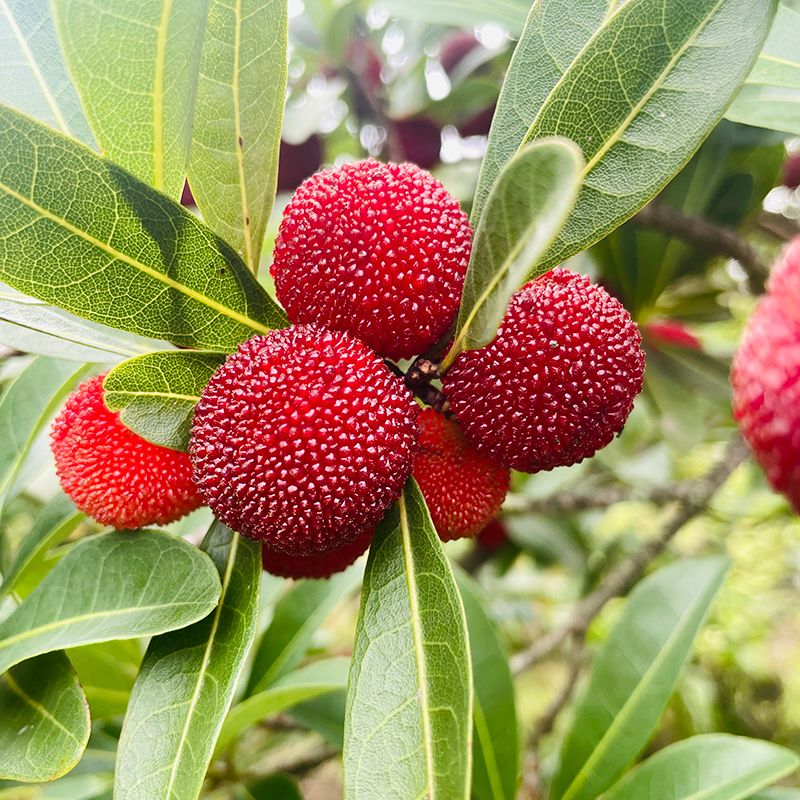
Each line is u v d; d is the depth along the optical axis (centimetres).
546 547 27
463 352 9
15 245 9
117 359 11
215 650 9
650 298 22
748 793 12
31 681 10
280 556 11
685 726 26
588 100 9
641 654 14
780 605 35
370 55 25
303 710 16
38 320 11
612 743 14
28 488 19
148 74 9
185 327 10
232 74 9
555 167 7
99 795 15
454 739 8
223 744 13
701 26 9
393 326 9
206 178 10
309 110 22
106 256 9
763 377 7
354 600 35
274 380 8
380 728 8
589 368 9
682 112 9
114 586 10
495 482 10
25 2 11
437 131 25
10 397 13
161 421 10
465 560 28
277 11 9
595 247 21
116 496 10
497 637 15
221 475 8
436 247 9
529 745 20
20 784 14
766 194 20
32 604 10
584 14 10
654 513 37
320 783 33
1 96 11
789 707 33
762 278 18
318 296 9
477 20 15
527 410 9
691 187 18
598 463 29
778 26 11
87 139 11
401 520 9
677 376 22
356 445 8
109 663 14
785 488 7
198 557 10
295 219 9
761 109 12
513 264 7
